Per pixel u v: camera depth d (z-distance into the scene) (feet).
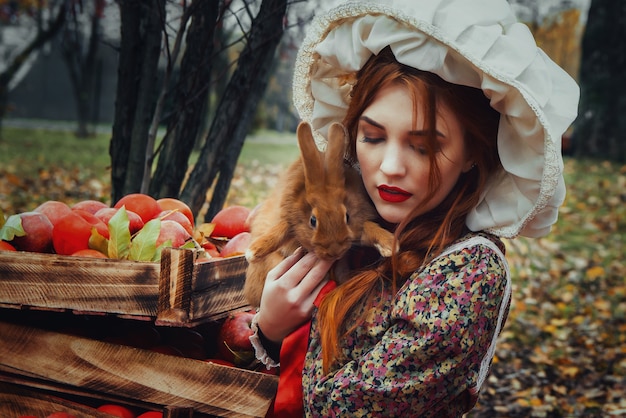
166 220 7.80
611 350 18.03
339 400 5.48
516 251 26.00
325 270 6.13
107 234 7.34
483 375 5.86
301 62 6.34
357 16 5.80
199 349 7.56
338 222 5.74
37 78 98.78
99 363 6.81
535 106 5.17
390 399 5.38
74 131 71.67
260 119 78.59
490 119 5.80
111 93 92.79
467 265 5.59
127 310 6.43
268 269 6.52
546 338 19.03
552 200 5.83
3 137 57.26
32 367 7.02
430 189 5.66
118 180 11.23
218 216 8.83
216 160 10.92
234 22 13.84
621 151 50.24
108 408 7.00
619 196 37.29
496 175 5.91
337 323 5.71
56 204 7.90
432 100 5.49
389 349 5.48
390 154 5.65
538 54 5.69
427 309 5.46
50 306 6.66
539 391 15.76
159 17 10.53
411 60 5.41
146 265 6.34
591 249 27.86
